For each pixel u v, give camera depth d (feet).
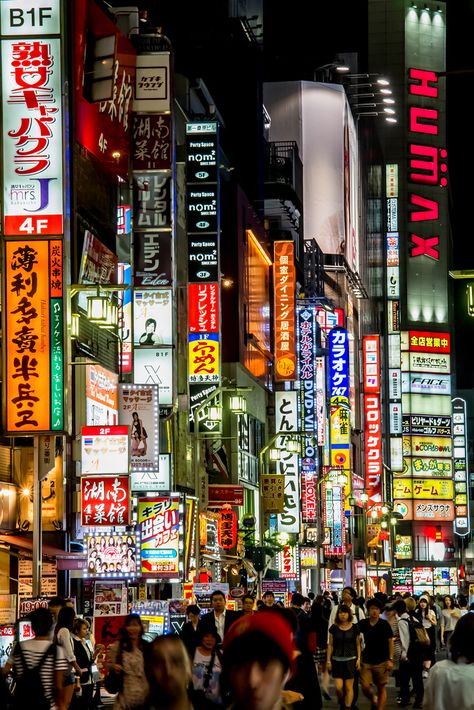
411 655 122.01
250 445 271.49
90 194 150.71
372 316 531.09
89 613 136.56
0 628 95.66
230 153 314.96
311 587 322.96
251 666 22.33
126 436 133.59
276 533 257.14
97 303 124.88
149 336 168.55
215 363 194.18
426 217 586.04
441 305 579.89
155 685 33.40
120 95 160.04
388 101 513.86
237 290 257.34
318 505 289.33
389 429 527.81
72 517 148.15
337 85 458.91
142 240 168.45
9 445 140.87
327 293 424.05
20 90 132.05
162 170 168.25
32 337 127.24
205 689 61.67
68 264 129.18
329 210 450.71
